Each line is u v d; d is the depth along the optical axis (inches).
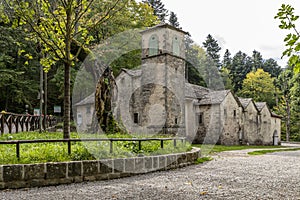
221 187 228.1
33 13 324.5
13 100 1010.1
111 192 205.2
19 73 946.7
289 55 100.4
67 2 337.4
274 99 1815.9
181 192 208.8
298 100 1312.7
